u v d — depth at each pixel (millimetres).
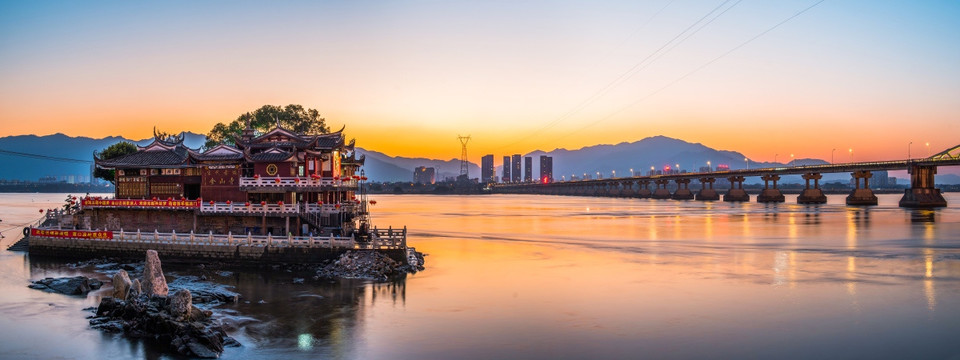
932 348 38750
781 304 49781
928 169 198125
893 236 100812
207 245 65375
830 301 50844
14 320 44000
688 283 58500
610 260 73312
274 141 81125
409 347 38594
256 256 64500
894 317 45812
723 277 61656
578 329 42594
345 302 49844
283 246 64062
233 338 39719
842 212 175375
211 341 37594
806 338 40719
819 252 80438
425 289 55031
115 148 108188
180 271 62312
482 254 78625
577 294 53469
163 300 42406
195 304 48094
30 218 145125
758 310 47875
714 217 156125
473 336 40844
